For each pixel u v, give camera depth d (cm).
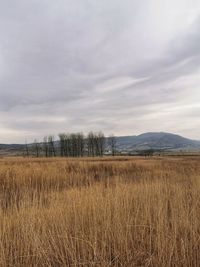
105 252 381
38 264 377
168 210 546
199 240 400
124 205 511
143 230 424
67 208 513
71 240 396
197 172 1366
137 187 726
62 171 1423
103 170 1716
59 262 376
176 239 411
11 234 432
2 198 732
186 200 603
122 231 414
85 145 9425
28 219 455
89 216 463
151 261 369
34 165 1812
